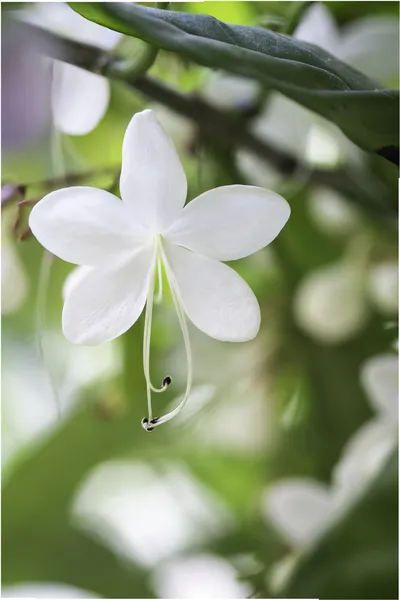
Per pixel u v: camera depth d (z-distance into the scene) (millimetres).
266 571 291
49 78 288
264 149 286
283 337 321
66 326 230
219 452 326
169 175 226
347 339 315
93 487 337
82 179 263
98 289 231
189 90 284
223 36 226
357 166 289
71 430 316
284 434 321
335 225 314
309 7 262
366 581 260
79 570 308
